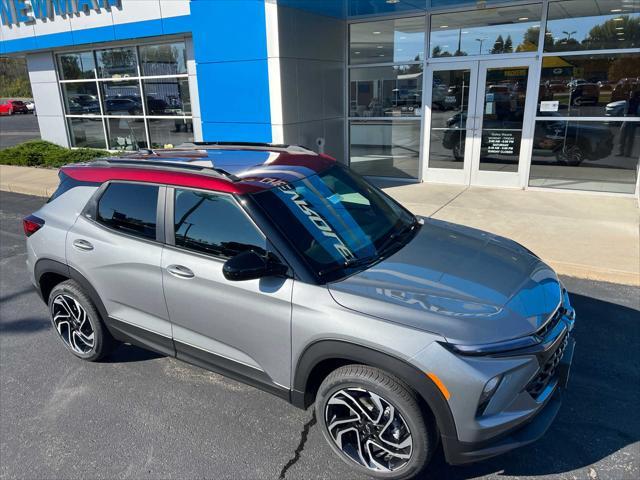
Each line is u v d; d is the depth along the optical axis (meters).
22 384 4.09
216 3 9.16
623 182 9.05
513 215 7.92
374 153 11.31
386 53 10.59
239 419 3.57
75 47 14.29
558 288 3.33
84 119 15.29
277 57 8.83
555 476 2.96
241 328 3.25
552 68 9.12
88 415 3.66
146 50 13.12
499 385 2.59
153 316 3.74
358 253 3.32
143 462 3.17
